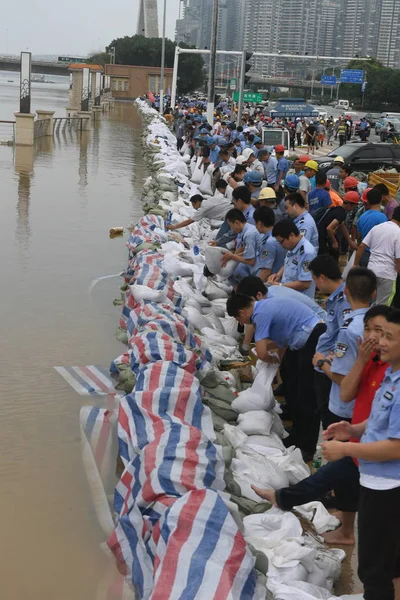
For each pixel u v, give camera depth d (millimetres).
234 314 6184
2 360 7906
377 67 94250
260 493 4949
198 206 12828
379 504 3867
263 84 116438
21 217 15555
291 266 7172
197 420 5586
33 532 5016
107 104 66625
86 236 14148
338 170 17031
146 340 6633
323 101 108312
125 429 5457
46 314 9508
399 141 40438
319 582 4371
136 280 8859
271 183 16766
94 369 7656
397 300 9742
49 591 4441
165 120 39938
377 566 3975
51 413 6715
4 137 32969
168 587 3779
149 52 104188
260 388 6234
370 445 3801
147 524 4539
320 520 5109
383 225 8266
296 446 6234
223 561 3920
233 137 24531
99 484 5551
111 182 21438
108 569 4613
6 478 5652
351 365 4871
